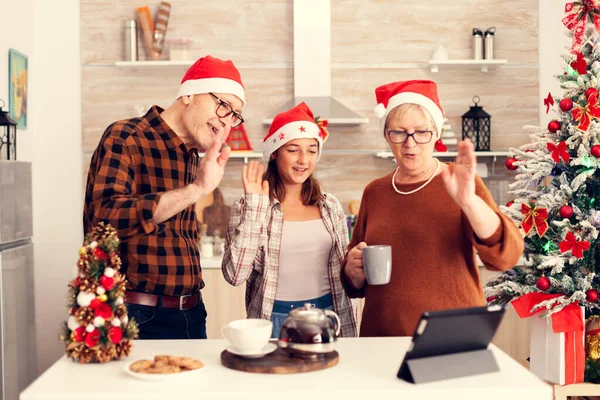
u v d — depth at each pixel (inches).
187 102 91.0
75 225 188.1
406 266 83.4
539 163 122.1
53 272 187.0
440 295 81.7
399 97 84.7
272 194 102.0
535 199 126.0
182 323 90.4
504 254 74.6
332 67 192.1
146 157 88.8
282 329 67.7
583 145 117.3
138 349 73.8
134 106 188.7
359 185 193.5
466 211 72.9
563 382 118.8
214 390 58.4
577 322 117.2
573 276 119.9
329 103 185.0
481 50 187.8
